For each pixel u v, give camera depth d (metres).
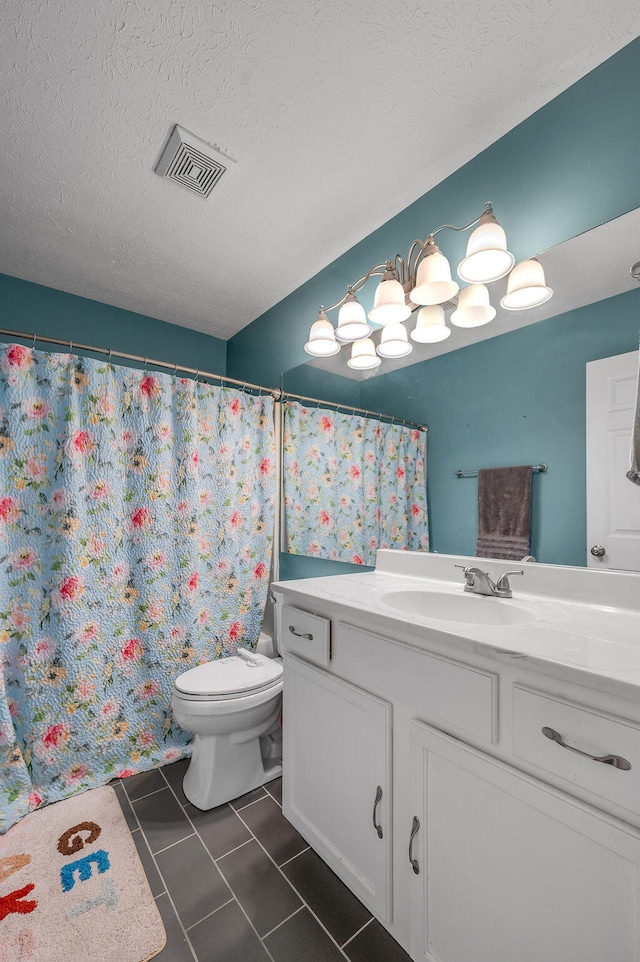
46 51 1.09
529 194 1.30
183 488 1.91
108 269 2.10
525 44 1.09
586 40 1.08
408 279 1.60
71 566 1.63
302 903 1.12
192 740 1.88
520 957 0.75
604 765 0.65
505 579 1.25
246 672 1.67
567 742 0.69
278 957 0.99
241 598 2.09
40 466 1.62
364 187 1.57
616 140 1.12
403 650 0.97
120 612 1.77
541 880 0.72
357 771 1.09
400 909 0.99
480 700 0.81
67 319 2.34
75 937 1.03
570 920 0.68
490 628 0.90
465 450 1.46
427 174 1.52
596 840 0.65
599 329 1.14
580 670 0.67
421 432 1.60
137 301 2.43
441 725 0.90
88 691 1.67
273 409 2.25
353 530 1.88
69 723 1.62
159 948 1.01
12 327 2.17
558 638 0.83
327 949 1.00
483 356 1.41
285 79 1.17
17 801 1.47
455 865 0.86
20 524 1.58
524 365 1.30
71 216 1.71
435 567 1.53
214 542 2.02
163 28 1.04
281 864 1.25
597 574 1.14
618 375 1.11
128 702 1.77
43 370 1.64
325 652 1.21
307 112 1.27
